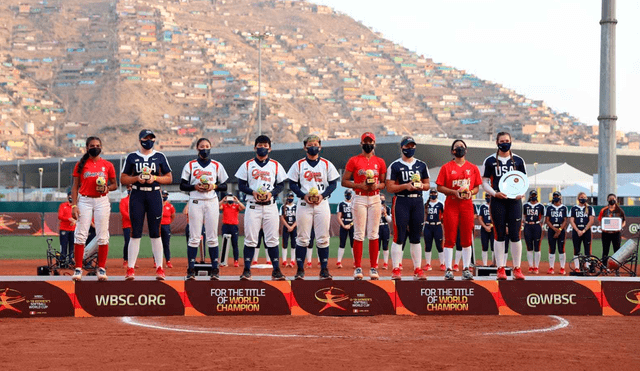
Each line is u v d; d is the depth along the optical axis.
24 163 113.31
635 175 57.22
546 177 58.66
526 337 10.54
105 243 12.42
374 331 10.92
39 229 44.59
